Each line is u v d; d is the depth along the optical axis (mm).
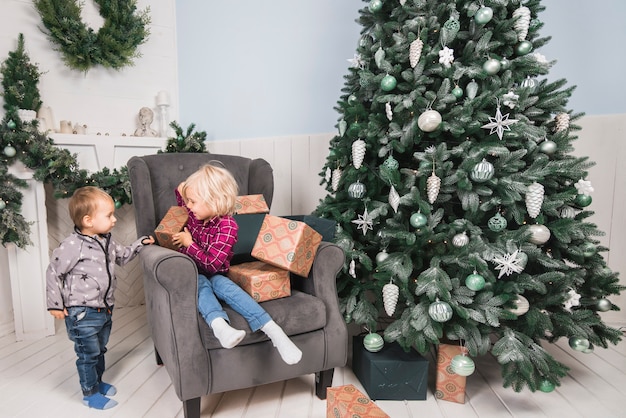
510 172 1528
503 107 1590
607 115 2316
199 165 2160
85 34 2518
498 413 1548
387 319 2527
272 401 1626
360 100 1875
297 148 2721
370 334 1708
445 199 1607
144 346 2156
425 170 1528
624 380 1797
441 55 1544
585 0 2303
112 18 2619
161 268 1325
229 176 1647
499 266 1480
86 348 1554
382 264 1608
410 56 1578
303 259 1528
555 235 1569
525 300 1529
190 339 1363
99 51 2578
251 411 1555
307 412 1549
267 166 2246
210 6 2836
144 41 2812
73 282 1528
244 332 1309
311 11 2629
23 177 2139
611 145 2322
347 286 1896
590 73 2338
